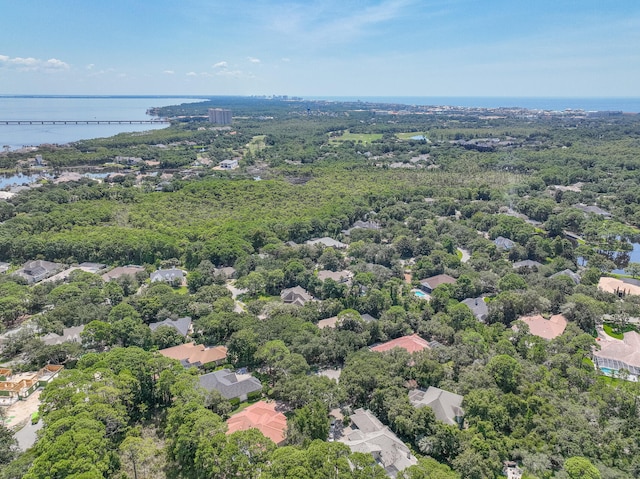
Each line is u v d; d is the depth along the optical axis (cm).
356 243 16875
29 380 9375
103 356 9006
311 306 12100
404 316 11469
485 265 15125
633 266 14775
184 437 6844
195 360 10081
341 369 9894
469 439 7388
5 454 6906
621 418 7875
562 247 16450
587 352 10138
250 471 6247
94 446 6306
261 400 9019
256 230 17312
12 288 12456
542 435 7500
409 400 8300
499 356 8969
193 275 14012
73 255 16038
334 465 6003
